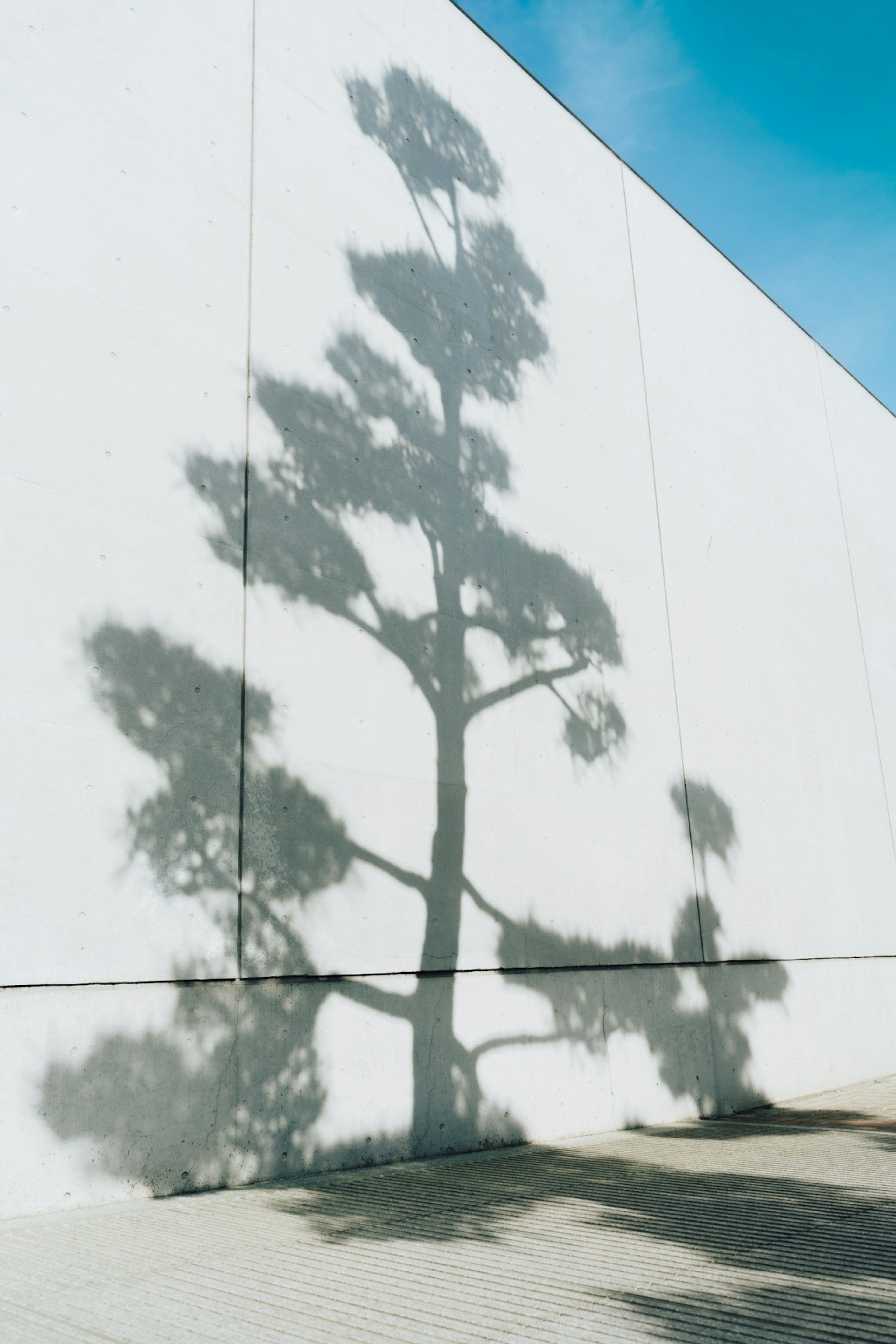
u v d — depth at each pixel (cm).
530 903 850
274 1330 296
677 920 1030
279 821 656
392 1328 298
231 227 734
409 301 886
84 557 583
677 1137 829
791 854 1266
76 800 548
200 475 663
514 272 1038
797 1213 474
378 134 901
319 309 790
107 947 544
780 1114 1027
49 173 624
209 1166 566
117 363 630
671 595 1161
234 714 644
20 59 626
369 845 716
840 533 1641
